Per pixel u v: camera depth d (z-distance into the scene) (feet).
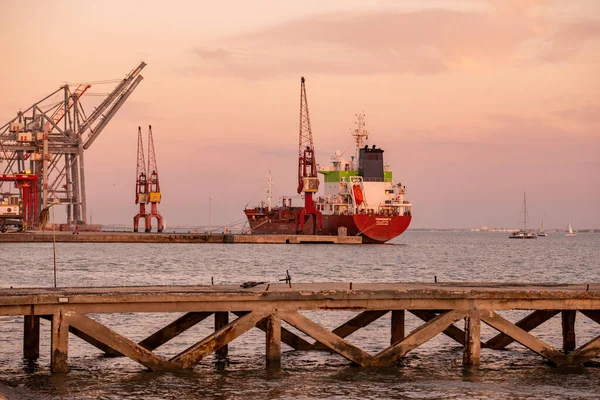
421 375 141.18
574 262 573.74
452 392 130.31
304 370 143.54
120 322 192.85
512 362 153.38
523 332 144.66
